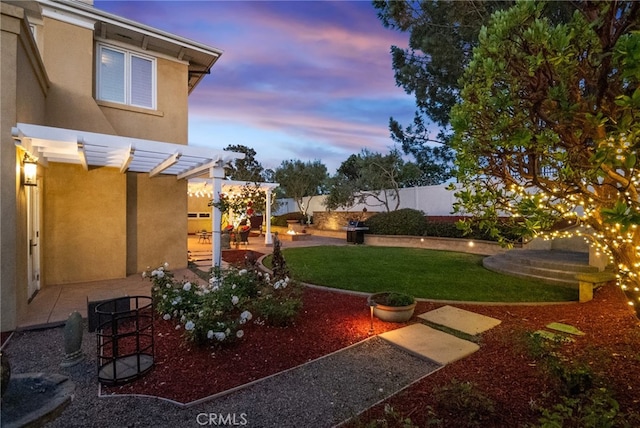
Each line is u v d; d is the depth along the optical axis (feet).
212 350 14.25
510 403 10.11
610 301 19.35
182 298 17.75
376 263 34.96
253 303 18.08
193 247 48.83
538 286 24.86
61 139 17.52
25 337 16.15
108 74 28.09
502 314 18.56
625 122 7.25
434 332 16.14
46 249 25.00
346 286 25.05
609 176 8.93
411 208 57.88
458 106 12.92
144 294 22.50
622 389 10.46
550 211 10.41
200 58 32.68
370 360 13.61
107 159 23.97
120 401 10.73
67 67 24.91
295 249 47.26
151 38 28.68
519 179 12.26
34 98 20.47
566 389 10.09
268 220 52.90
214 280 20.85
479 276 28.45
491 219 12.05
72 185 26.02
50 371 12.75
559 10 20.15
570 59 9.98
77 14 25.13
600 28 9.11
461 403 9.52
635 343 13.71
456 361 13.26
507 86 11.64
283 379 12.14
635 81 8.20
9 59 16.81
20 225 18.12
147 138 29.78
